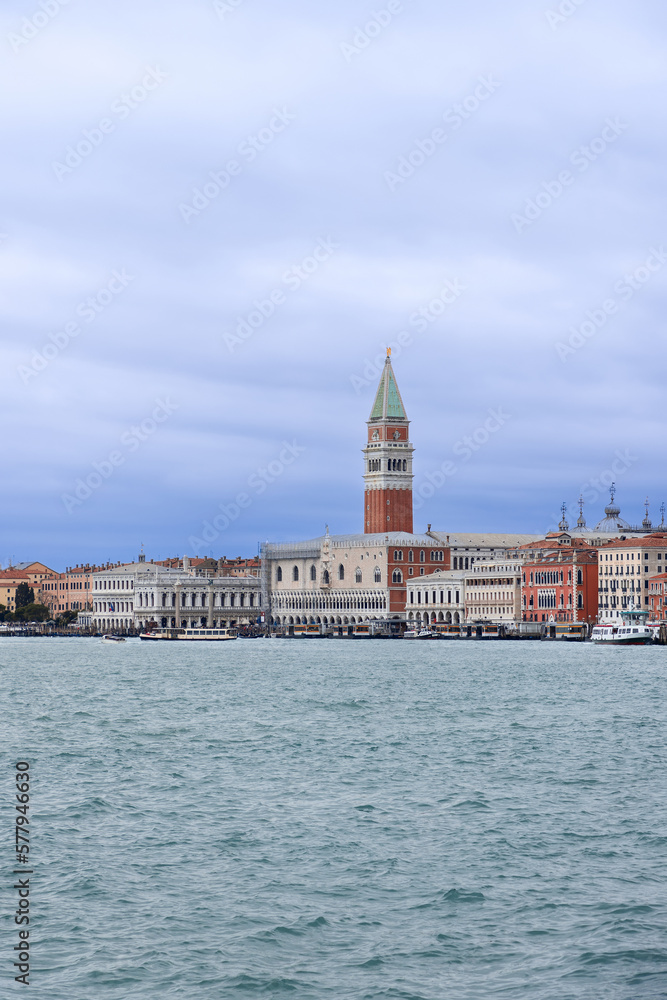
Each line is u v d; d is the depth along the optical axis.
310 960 52.00
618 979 49.66
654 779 90.06
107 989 49.00
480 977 50.19
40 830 73.25
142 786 87.81
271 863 65.94
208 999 48.19
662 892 60.44
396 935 54.81
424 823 74.94
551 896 59.91
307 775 92.56
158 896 60.16
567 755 102.69
